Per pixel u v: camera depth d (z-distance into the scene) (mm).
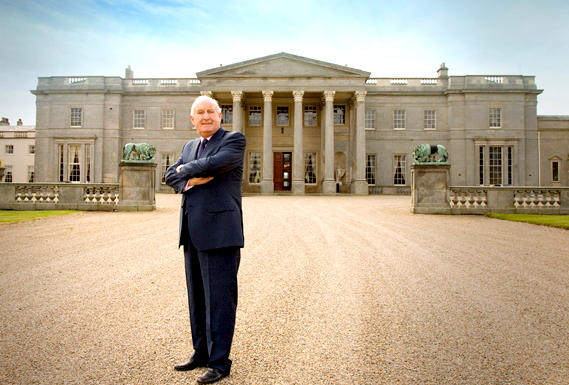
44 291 5770
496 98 40750
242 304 5238
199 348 3588
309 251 8781
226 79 37656
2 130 52656
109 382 3291
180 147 41469
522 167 40656
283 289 5910
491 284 6219
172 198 27688
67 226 12625
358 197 32031
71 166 41656
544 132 42375
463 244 9734
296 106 37125
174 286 6035
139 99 41875
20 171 50438
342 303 5281
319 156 41406
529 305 5219
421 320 4668
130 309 5031
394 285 6141
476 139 40531
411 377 3369
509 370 3492
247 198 28797
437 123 41188
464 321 4641
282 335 4246
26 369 3490
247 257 8141
